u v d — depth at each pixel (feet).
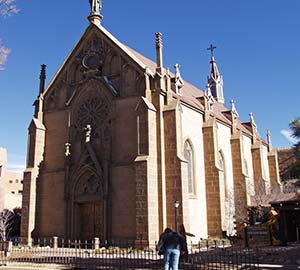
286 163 227.81
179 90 133.49
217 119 148.36
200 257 76.23
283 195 143.02
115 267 64.54
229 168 154.92
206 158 131.85
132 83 118.62
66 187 120.26
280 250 85.05
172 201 106.11
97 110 122.62
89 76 126.41
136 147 111.96
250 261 66.54
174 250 49.60
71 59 133.49
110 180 113.70
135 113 115.03
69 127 126.41
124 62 121.80
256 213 139.54
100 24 132.98
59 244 117.19
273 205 104.94
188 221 105.29
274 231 100.73
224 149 152.87
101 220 112.16
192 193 122.21
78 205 119.14
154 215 103.50
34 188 124.57
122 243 104.53
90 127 121.19
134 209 107.34
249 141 185.57
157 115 112.16
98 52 128.26
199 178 126.82
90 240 114.83
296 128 83.61
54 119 131.23
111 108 119.44
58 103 132.57
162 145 109.81
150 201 102.78
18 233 175.11
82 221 118.42
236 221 135.33
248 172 177.99
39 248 105.70
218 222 124.77
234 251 85.87
